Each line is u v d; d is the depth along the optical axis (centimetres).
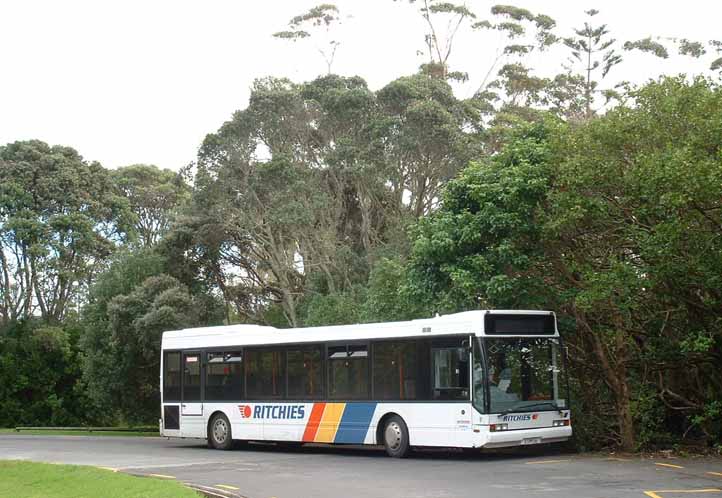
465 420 1783
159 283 3922
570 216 1753
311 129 4222
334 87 4259
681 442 2033
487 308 2042
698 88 1744
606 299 1794
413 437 1888
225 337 2369
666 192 1620
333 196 4253
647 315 1978
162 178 6794
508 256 1908
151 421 4338
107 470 1655
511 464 1714
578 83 4684
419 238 2084
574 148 1856
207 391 2397
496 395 1784
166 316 3666
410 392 1903
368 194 4131
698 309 1897
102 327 4078
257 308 4556
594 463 1697
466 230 1952
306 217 3819
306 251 4097
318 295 3688
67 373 5672
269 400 2220
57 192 5581
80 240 5488
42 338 5534
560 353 1900
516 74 4897
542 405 1836
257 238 4103
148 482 1416
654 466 1625
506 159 2014
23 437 3584
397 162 3997
